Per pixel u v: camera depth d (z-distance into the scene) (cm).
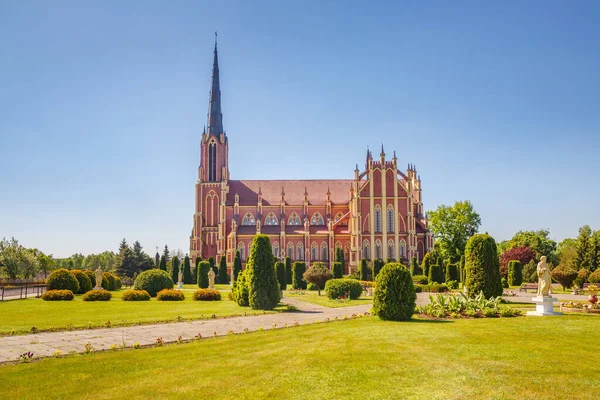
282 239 12988
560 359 2052
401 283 3369
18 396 1681
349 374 1880
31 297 5881
